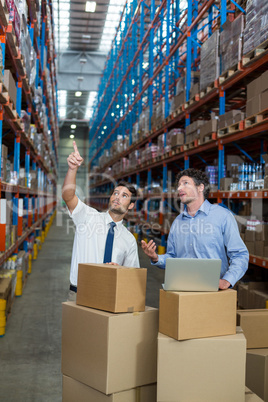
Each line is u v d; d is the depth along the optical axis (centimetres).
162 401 183
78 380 206
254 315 242
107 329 187
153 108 1002
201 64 607
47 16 890
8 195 527
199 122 630
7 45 406
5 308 414
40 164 1003
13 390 297
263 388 228
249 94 453
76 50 2331
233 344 185
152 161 978
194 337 183
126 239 265
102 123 2312
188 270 188
